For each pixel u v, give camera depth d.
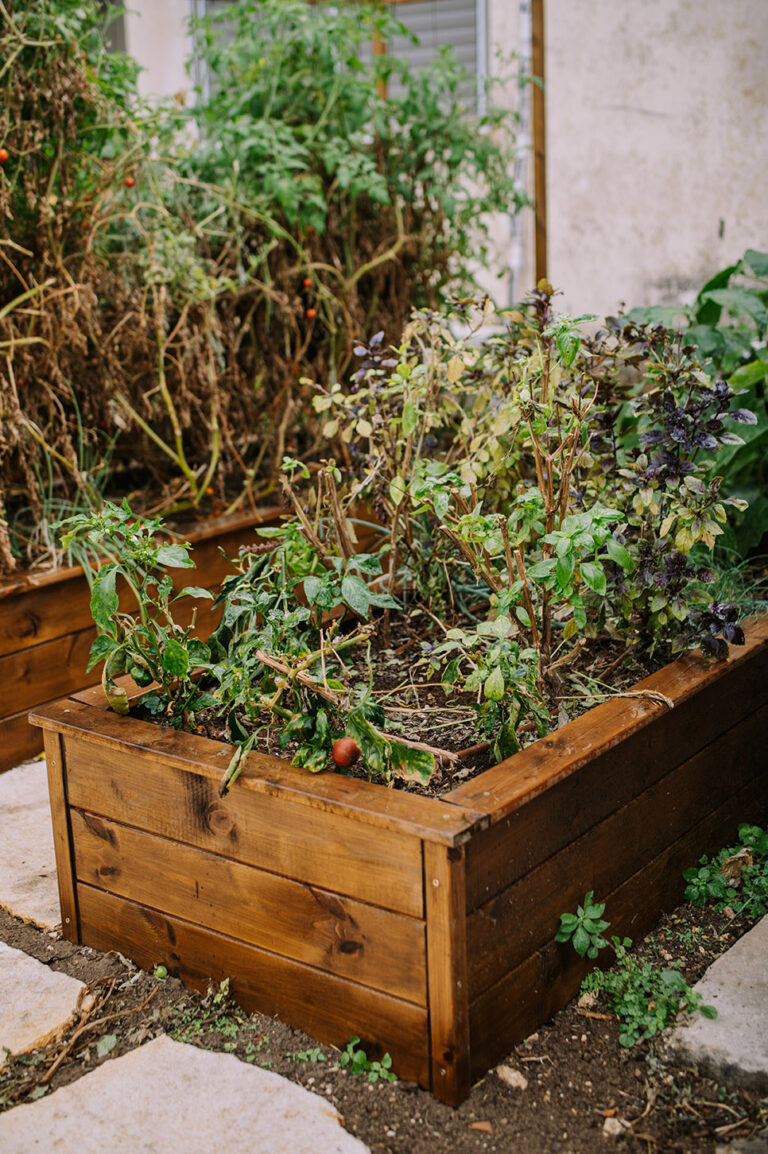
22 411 3.44
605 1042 1.96
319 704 2.06
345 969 1.87
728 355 3.73
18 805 2.90
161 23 6.66
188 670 2.13
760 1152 1.69
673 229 6.05
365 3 4.58
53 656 3.25
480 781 1.83
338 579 2.36
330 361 4.28
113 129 3.59
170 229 3.81
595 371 2.52
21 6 3.28
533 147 6.16
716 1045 1.87
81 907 2.27
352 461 3.53
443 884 1.69
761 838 2.54
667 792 2.29
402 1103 1.80
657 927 2.30
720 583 2.98
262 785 1.87
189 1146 1.70
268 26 4.34
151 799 2.07
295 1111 1.76
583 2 5.98
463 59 6.42
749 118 5.75
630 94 5.98
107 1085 1.83
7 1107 1.83
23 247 3.46
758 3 5.61
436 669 2.30
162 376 3.69
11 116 3.35
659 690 2.21
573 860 2.00
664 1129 1.76
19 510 3.52
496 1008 1.85
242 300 4.24
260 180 4.16
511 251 6.29
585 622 2.23
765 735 2.71
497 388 2.79
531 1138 1.74
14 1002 2.06
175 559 2.18
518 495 2.51
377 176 4.12
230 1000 2.05
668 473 2.33
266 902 1.95
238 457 3.92
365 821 1.75
